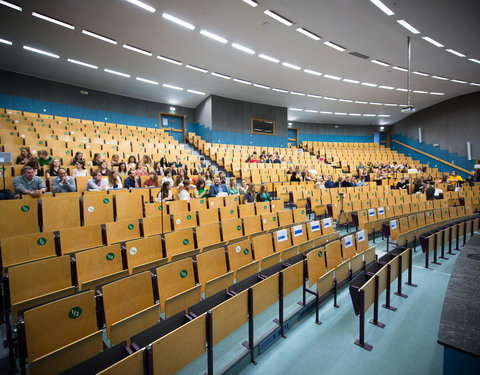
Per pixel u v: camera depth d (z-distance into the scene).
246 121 13.83
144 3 5.70
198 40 7.31
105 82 10.55
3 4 5.64
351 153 16.67
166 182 4.46
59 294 1.99
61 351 1.46
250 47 7.80
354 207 6.15
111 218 3.80
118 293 2.01
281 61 8.90
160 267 2.31
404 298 3.07
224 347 2.18
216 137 12.71
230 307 1.93
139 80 10.39
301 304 2.78
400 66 9.45
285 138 15.28
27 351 1.55
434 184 9.26
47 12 5.95
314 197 6.34
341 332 2.45
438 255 4.55
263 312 2.67
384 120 19.09
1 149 5.33
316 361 2.07
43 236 2.56
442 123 15.67
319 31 6.91
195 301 2.30
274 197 7.90
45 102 10.15
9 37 7.02
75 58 8.34
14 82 9.51
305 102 14.22
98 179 4.31
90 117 11.23
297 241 3.82
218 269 2.79
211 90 11.88
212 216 4.29
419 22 6.50
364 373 1.95
